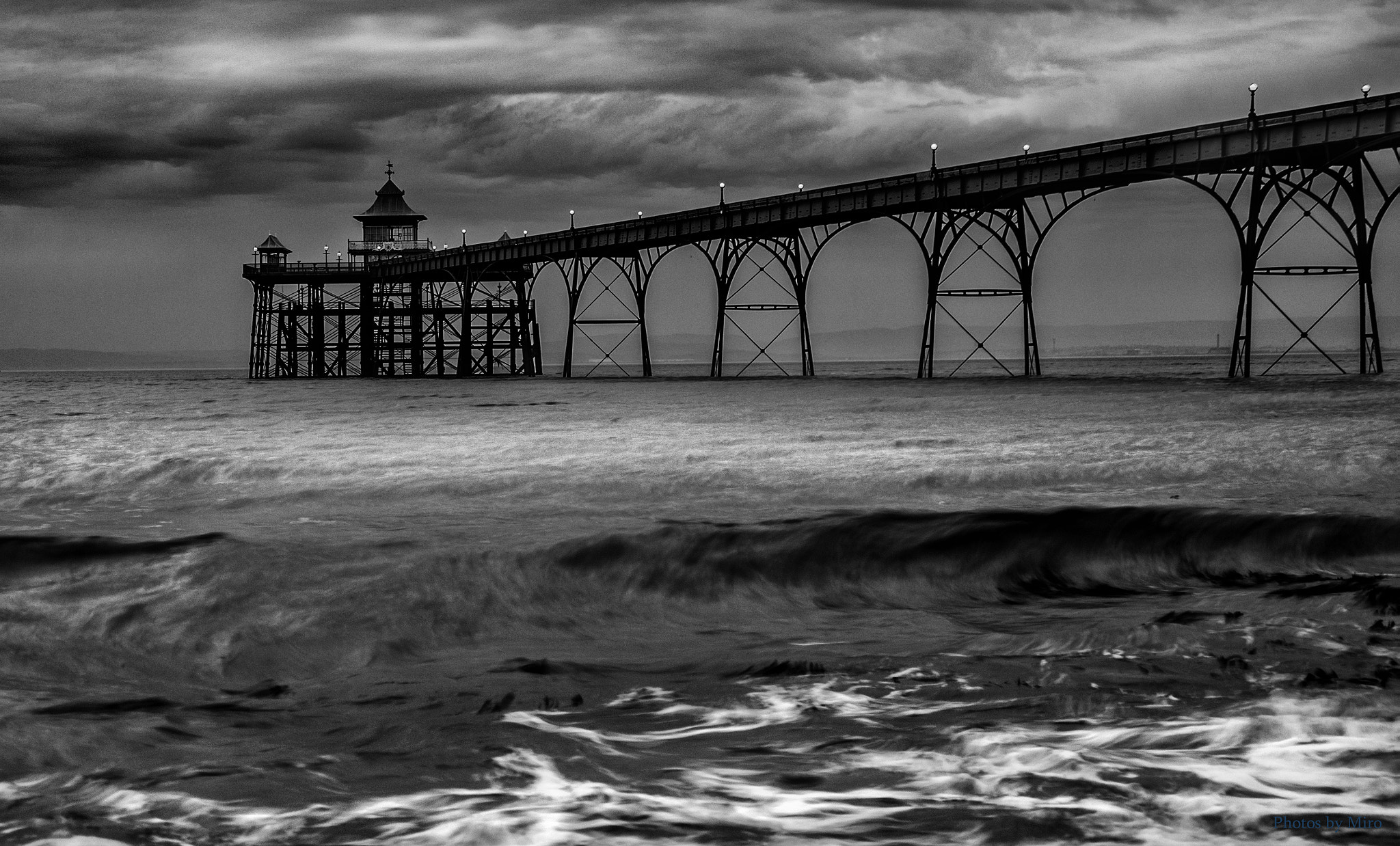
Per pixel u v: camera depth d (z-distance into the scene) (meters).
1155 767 6.22
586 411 45.44
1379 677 8.16
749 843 5.21
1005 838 5.24
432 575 11.25
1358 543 14.12
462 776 6.20
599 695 8.04
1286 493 16.73
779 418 37.44
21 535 11.73
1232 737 6.75
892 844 5.21
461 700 7.94
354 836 5.31
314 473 20.19
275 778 6.15
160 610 9.98
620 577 12.01
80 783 6.06
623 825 5.42
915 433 29.25
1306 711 7.28
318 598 10.49
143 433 33.28
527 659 9.36
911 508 14.93
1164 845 5.16
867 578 12.71
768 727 7.18
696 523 13.43
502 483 18.33
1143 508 14.66
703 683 8.39
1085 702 7.57
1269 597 11.55
